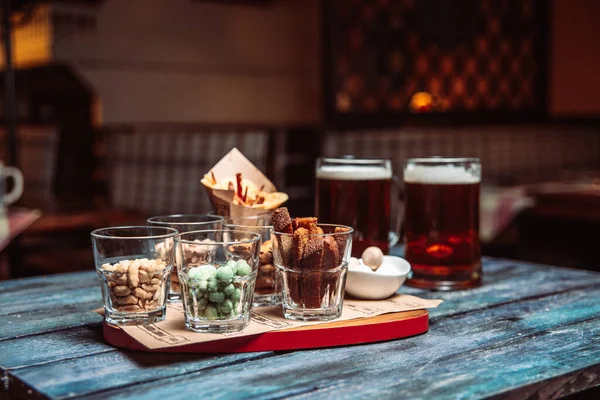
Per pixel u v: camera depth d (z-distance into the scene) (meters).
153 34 4.57
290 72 5.24
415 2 5.59
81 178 4.33
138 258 0.94
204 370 0.81
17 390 0.78
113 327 0.91
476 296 1.19
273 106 5.17
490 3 5.99
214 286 0.88
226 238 0.98
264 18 5.07
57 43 4.16
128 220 2.23
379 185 1.20
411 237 1.25
